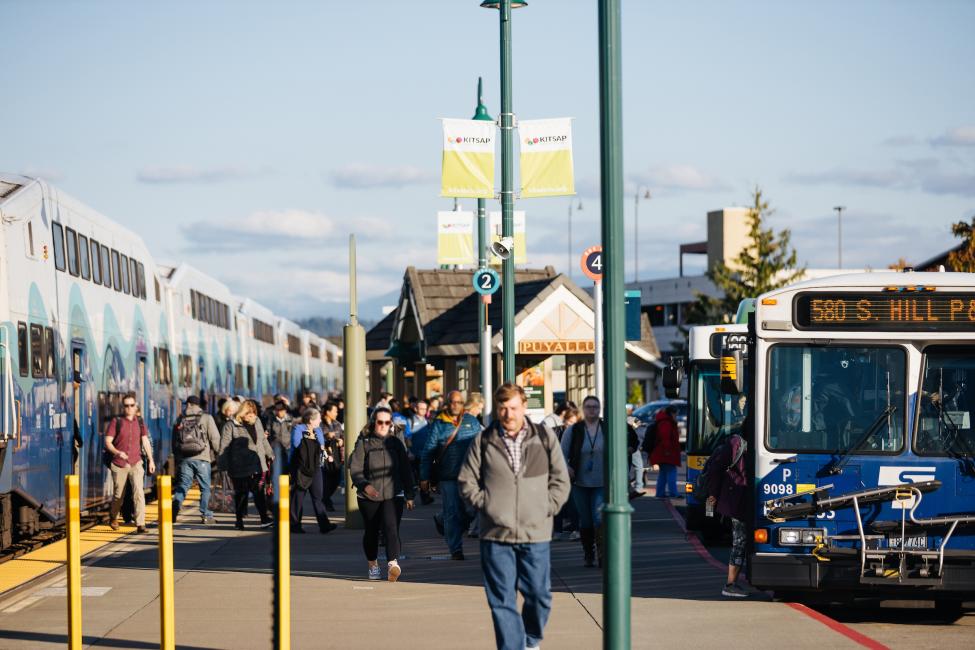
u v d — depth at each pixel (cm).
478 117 3222
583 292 4434
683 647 1475
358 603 1838
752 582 1714
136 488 3025
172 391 4397
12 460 2422
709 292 12269
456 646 1509
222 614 1747
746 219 8169
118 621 1703
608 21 1209
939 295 1723
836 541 1700
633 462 3325
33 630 1634
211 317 5394
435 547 2608
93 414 3159
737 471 1806
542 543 1316
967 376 1717
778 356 1741
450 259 3247
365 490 2069
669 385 2523
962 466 1692
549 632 1606
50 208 2841
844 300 1734
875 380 1723
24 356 2541
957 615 1853
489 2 2941
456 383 4809
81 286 3108
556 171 2825
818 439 1720
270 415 3372
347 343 3039
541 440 1323
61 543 2814
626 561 1192
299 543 2730
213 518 3359
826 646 1482
